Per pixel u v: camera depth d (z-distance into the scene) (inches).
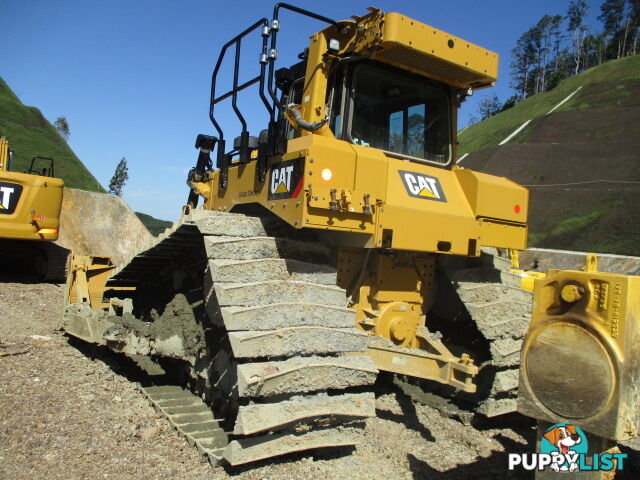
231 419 149.1
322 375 128.8
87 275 257.6
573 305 87.5
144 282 229.1
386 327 170.6
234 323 126.0
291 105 159.6
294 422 127.3
